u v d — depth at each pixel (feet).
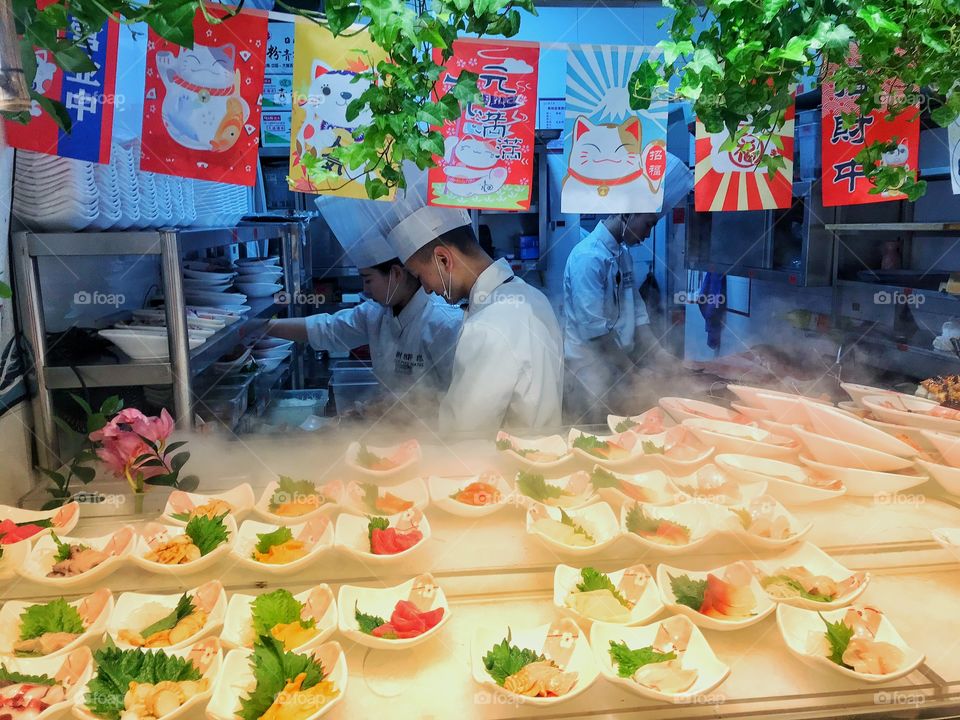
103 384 6.01
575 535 4.88
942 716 3.58
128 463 5.18
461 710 3.59
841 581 4.39
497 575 4.55
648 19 10.00
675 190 10.06
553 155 10.38
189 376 6.15
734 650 4.00
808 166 10.38
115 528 5.02
